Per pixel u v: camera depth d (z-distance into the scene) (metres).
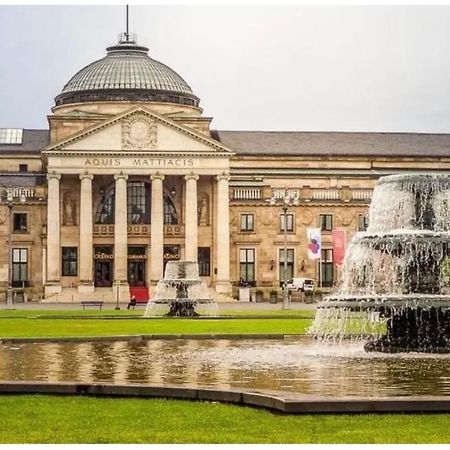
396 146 180.38
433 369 39.34
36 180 165.38
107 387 31.33
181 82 174.25
